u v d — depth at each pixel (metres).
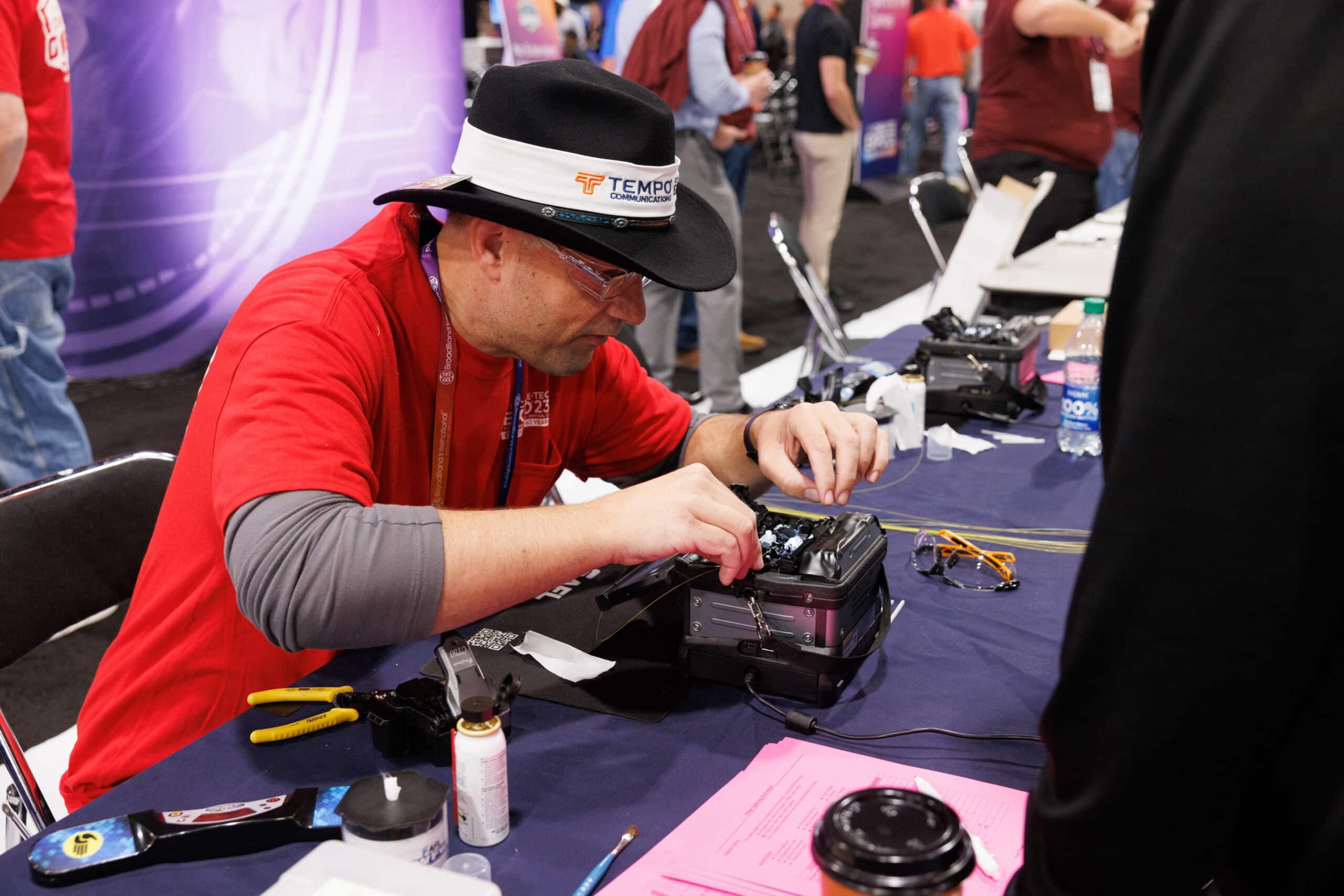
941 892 0.65
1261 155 0.53
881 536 1.26
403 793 0.87
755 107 4.45
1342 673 0.57
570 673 1.21
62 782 1.27
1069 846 0.62
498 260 1.22
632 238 1.18
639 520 1.09
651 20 4.10
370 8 5.29
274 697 1.15
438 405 1.34
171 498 1.24
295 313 1.17
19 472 2.90
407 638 1.04
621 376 1.58
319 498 1.03
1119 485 0.57
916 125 9.83
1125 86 5.10
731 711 1.16
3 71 2.50
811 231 5.89
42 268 2.82
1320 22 0.53
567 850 0.93
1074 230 3.97
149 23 4.38
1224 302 0.54
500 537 1.06
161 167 4.59
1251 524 0.53
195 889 0.88
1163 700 0.56
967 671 1.24
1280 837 0.61
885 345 2.74
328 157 5.27
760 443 1.47
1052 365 2.59
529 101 1.14
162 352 4.85
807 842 0.93
